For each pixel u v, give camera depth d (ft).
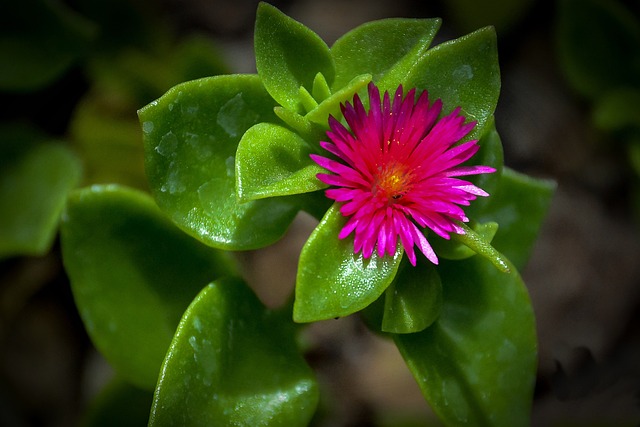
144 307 0.36
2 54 0.46
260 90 0.34
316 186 0.32
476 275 0.35
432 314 0.33
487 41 0.33
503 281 0.35
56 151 0.46
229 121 0.34
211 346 0.34
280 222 0.34
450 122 0.33
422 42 0.34
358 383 0.46
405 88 0.33
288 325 0.36
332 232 0.32
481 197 0.35
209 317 0.34
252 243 0.34
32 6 0.45
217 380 0.34
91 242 0.36
